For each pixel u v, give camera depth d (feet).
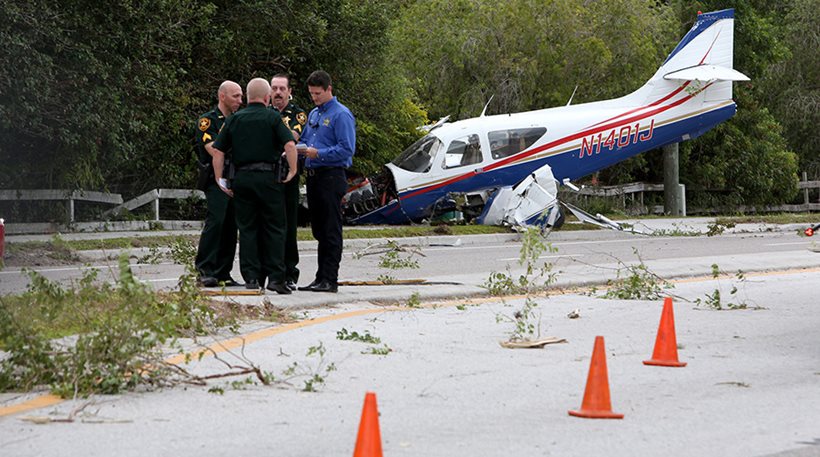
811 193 425.28
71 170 208.33
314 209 112.47
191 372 70.69
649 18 333.42
